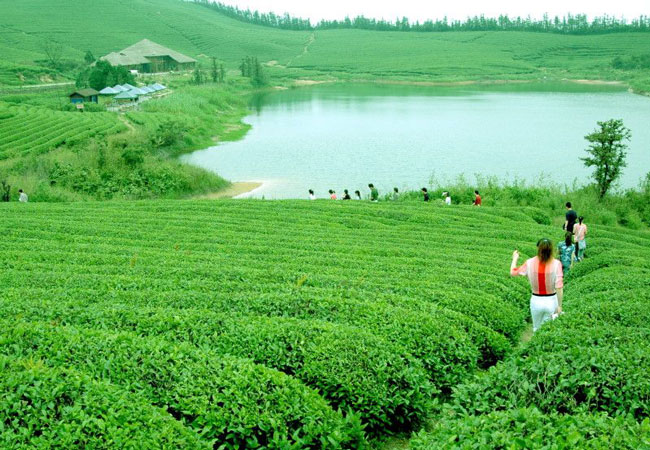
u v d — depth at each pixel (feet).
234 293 50.21
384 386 34.73
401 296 51.72
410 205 124.16
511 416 24.14
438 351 40.50
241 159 221.05
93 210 109.19
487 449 22.16
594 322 38.96
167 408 30.73
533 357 31.24
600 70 634.43
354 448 31.40
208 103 358.43
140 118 274.36
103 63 384.88
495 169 199.52
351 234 94.73
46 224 91.15
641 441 21.08
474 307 50.72
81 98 320.70
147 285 55.16
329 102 436.35
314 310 45.83
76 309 44.14
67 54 639.76
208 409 30.04
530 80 614.75
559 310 41.09
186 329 40.34
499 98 449.06
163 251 76.43
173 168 168.45
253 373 32.45
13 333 35.35
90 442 24.52
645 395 26.25
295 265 67.10
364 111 374.22
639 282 57.26
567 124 299.58
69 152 185.26
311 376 35.09
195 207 114.83
